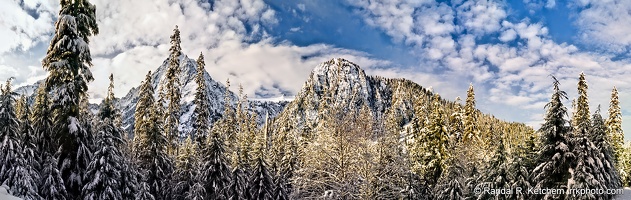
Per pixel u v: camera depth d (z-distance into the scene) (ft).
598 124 86.89
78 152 81.41
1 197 64.08
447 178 103.30
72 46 76.02
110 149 87.20
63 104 77.66
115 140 99.14
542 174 77.97
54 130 80.59
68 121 79.30
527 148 92.53
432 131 119.34
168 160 119.03
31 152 81.35
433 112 124.16
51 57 77.61
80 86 80.23
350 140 69.56
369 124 72.84
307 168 72.33
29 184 76.18
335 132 71.61
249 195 124.67
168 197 119.34
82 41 77.20
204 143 142.31
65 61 75.92
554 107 77.00
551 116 76.95
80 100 84.58
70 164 82.12
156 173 111.65
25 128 84.38
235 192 118.52
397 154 75.20
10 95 81.20
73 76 79.15
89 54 79.77
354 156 70.33
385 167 71.51
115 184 86.28
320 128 76.02
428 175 114.42
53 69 75.92
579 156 73.77
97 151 84.38
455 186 98.78
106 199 83.51
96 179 81.51
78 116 81.82
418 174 107.55
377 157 72.43
